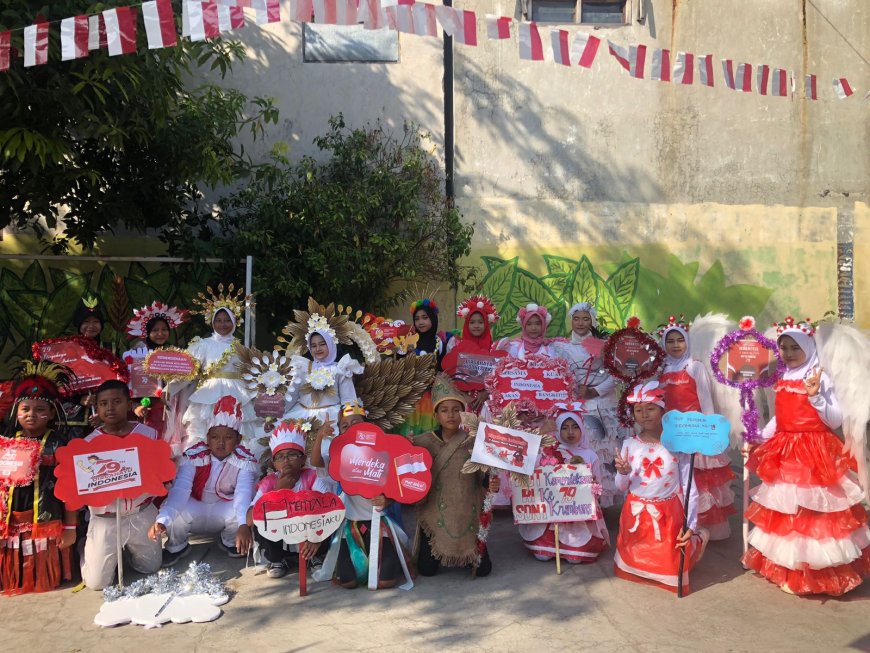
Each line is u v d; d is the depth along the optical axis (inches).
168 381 238.8
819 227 421.1
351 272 355.9
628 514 197.0
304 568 187.6
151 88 269.7
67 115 268.7
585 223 410.0
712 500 223.9
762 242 418.6
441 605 181.6
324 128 391.5
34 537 189.9
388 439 191.8
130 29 173.9
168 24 171.9
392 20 179.6
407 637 164.4
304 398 225.0
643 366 230.8
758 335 214.4
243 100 355.6
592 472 221.8
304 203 350.3
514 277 405.7
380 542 192.5
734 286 417.7
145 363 236.1
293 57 391.2
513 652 157.1
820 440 187.0
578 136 409.4
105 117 278.7
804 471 183.9
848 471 187.6
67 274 360.5
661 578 190.9
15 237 366.6
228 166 343.0
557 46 200.5
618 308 411.8
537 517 206.5
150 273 357.7
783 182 419.2
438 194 389.7
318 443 199.2
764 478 192.2
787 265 418.9
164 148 318.7
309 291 344.8
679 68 224.2
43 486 192.1
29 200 311.9
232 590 192.4
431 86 398.9
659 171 414.6
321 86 392.5
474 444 193.5
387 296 388.5
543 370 229.8
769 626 169.3
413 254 375.9
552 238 408.2
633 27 410.3
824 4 417.4
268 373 221.5
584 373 259.4
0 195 302.2
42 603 185.0
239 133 387.2
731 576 200.7
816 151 419.5
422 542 201.9
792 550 183.2
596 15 413.1
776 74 248.8
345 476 189.9
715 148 416.5
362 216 351.6
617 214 411.8
